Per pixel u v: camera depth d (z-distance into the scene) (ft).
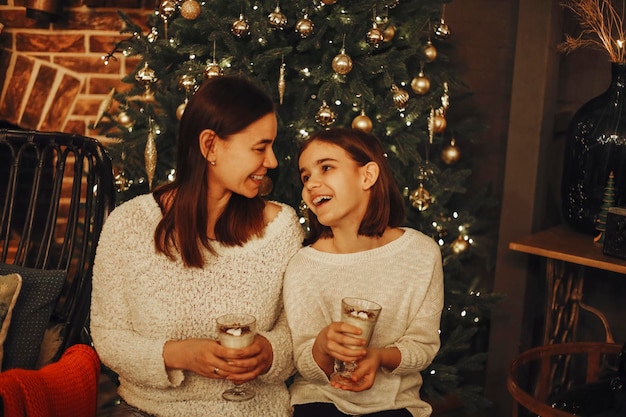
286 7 7.16
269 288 5.18
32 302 5.53
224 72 7.08
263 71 7.14
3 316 5.28
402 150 7.52
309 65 7.38
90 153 6.32
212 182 5.06
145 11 10.33
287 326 5.31
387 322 5.14
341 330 4.42
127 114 7.77
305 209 7.20
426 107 7.61
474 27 9.48
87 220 6.21
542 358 6.83
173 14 7.16
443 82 8.25
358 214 5.18
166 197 5.21
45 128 10.46
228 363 4.54
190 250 4.93
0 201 11.10
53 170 10.97
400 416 4.99
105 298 5.04
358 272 5.18
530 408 5.97
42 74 10.36
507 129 9.48
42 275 5.66
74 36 10.30
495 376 9.08
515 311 8.84
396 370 4.88
